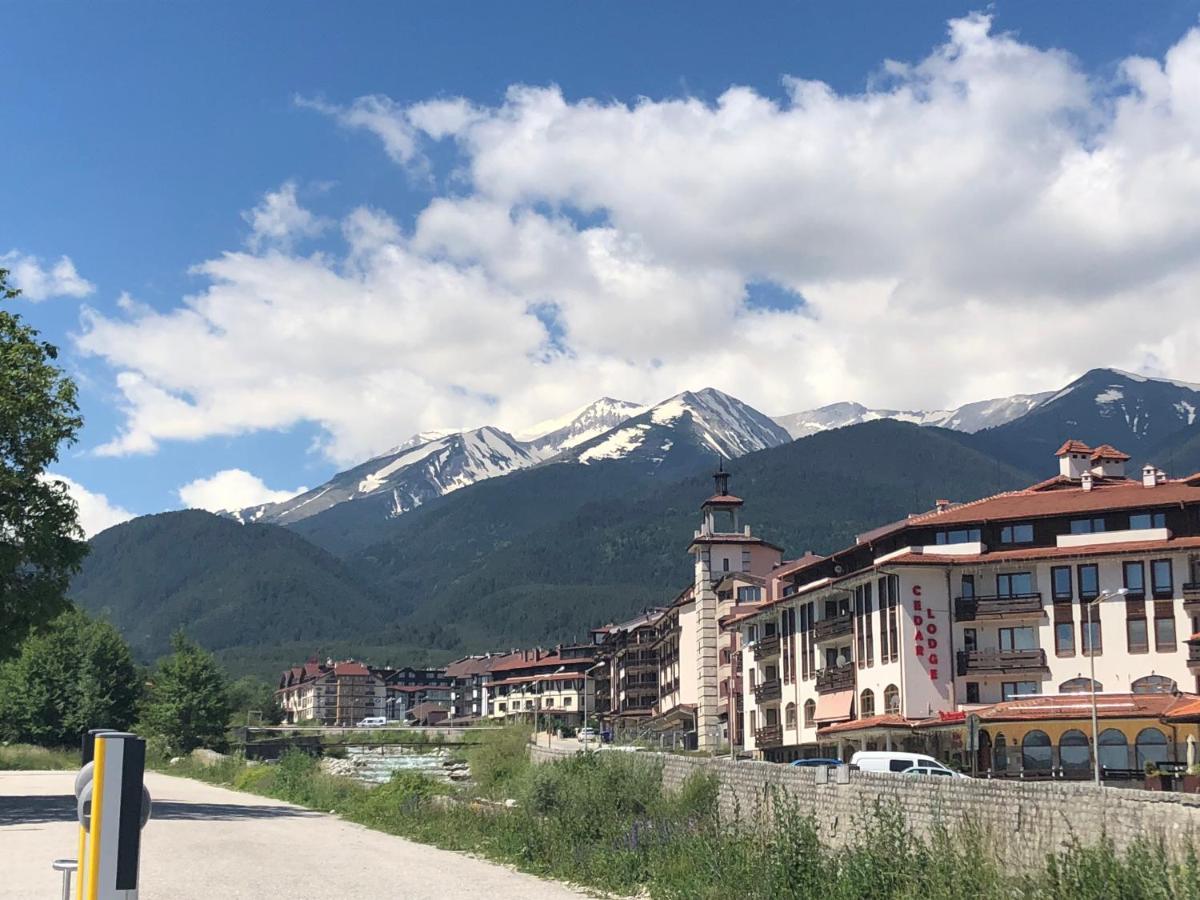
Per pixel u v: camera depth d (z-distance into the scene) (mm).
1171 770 53938
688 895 31172
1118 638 74875
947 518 81250
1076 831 27953
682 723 133375
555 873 36594
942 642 78312
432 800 58531
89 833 14734
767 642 101438
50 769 101688
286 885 32781
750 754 104562
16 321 50219
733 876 32062
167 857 37844
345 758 143375
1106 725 68312
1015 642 77875
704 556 127500
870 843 32125
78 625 136750
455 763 132375
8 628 49781
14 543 48812
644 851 37562
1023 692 76812
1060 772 68938
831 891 29781
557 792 52812
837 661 89688
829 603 92062
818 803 39031
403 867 37469
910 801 34062
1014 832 29859
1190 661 72125
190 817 54281
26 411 48500
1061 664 76000
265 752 144750
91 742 15438
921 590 78875
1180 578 74125
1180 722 57438
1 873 32500
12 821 46812
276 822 53125
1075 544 77438
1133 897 23516
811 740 90938
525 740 97250
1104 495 79562
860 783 36781
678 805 47469
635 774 52031
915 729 75562
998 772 70312
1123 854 26359
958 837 31172
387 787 64500
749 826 41000
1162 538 75875
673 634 140375
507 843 42156
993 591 78875
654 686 164000
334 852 41219
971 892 27141
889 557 79312
